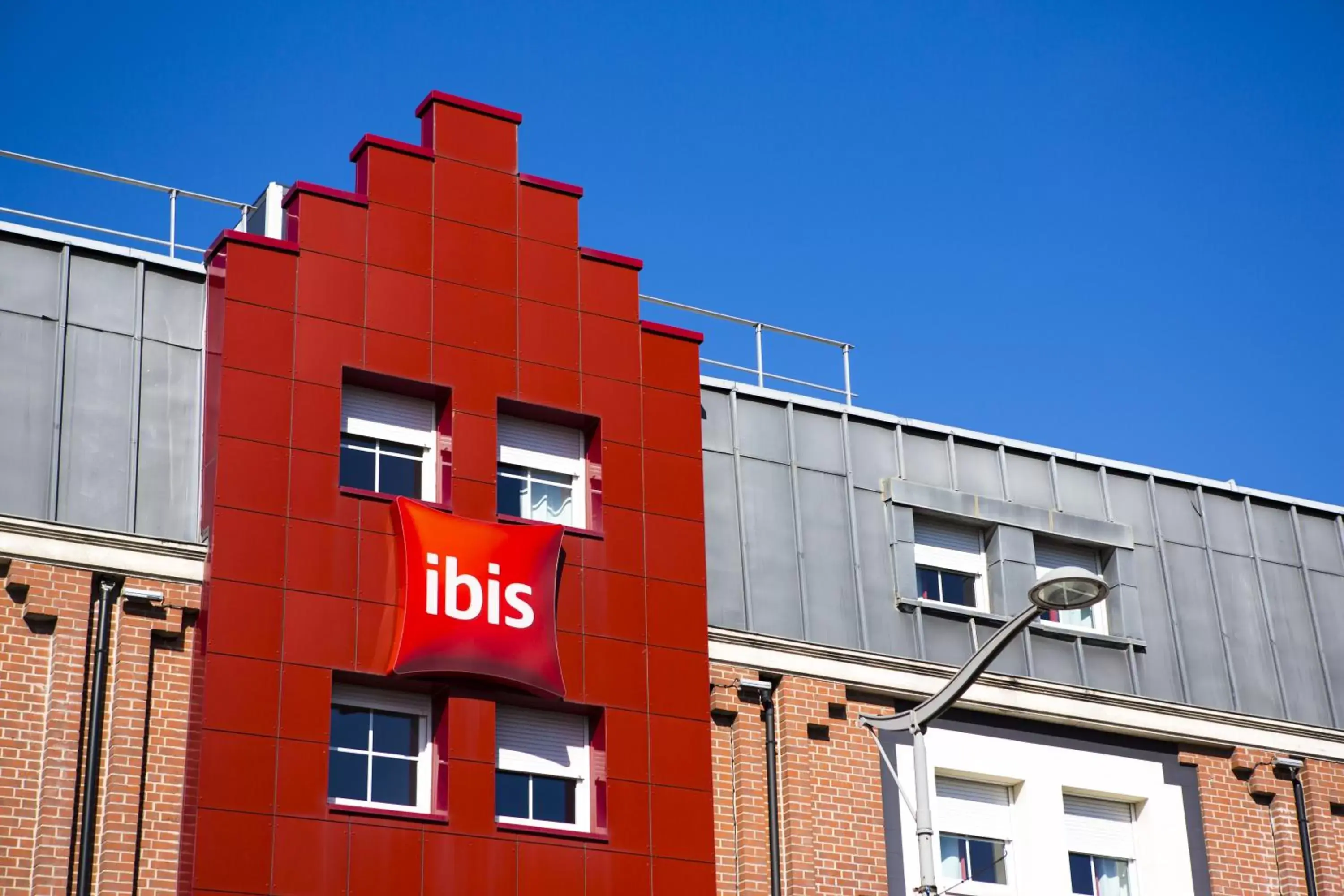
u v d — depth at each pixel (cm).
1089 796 3394
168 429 2903
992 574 3481
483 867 2738
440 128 3148
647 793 2900
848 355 3584
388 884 2669
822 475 3394
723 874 3014
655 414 3155
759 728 3122
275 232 3198
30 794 2608
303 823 2645
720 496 3272
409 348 2977
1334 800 3544
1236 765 3503
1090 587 2439
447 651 2798
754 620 3206
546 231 3173
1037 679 3394
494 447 2981
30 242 2931
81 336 2905
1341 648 3753
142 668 2711
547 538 2939
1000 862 3262
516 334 3077
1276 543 3794
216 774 2617
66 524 2728
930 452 3528
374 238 3016
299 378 2873
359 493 2847
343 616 2777
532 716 2905
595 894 2802
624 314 3192
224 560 2727
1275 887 3447
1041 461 3634
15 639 2669
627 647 2973
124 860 2603
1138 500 3688
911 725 2612
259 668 2695
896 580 3359
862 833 3122
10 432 2802
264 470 2800
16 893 2555
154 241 3039
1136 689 3494
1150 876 3356
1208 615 3641
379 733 2795
